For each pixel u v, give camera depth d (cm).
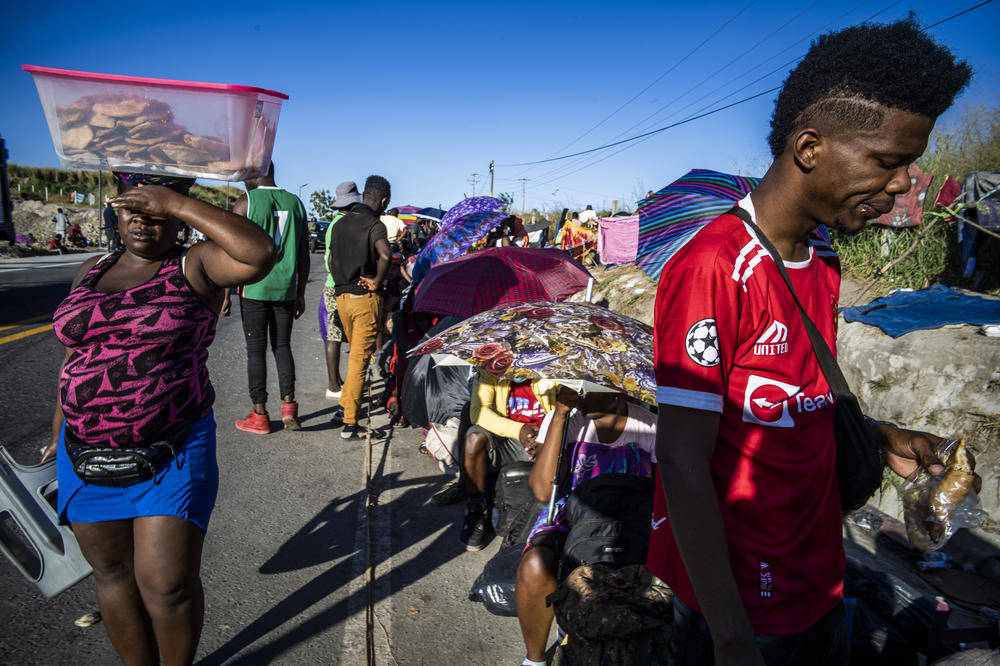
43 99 166
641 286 874
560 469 244
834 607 140
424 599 292
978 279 500
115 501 185
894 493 370
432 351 248
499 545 344
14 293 1220
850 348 441
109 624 200
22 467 204
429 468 440
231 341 838
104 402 181
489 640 265
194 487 191
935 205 525
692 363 122
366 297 479
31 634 250
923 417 376
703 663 135
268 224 457
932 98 113
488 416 329
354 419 490
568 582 186
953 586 290
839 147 119
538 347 233
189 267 189
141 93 168
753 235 128
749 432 129
